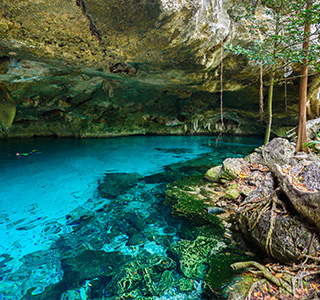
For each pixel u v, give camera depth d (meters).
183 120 19.97
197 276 3.31
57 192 6.96
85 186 7.50
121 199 6.45
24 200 6.35
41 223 5.10
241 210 4.10
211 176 7.36
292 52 5.97
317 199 2.81
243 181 6.29
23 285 3.25
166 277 3.33
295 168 3.92
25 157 11.12
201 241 4.08
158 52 6.74
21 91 12.12
